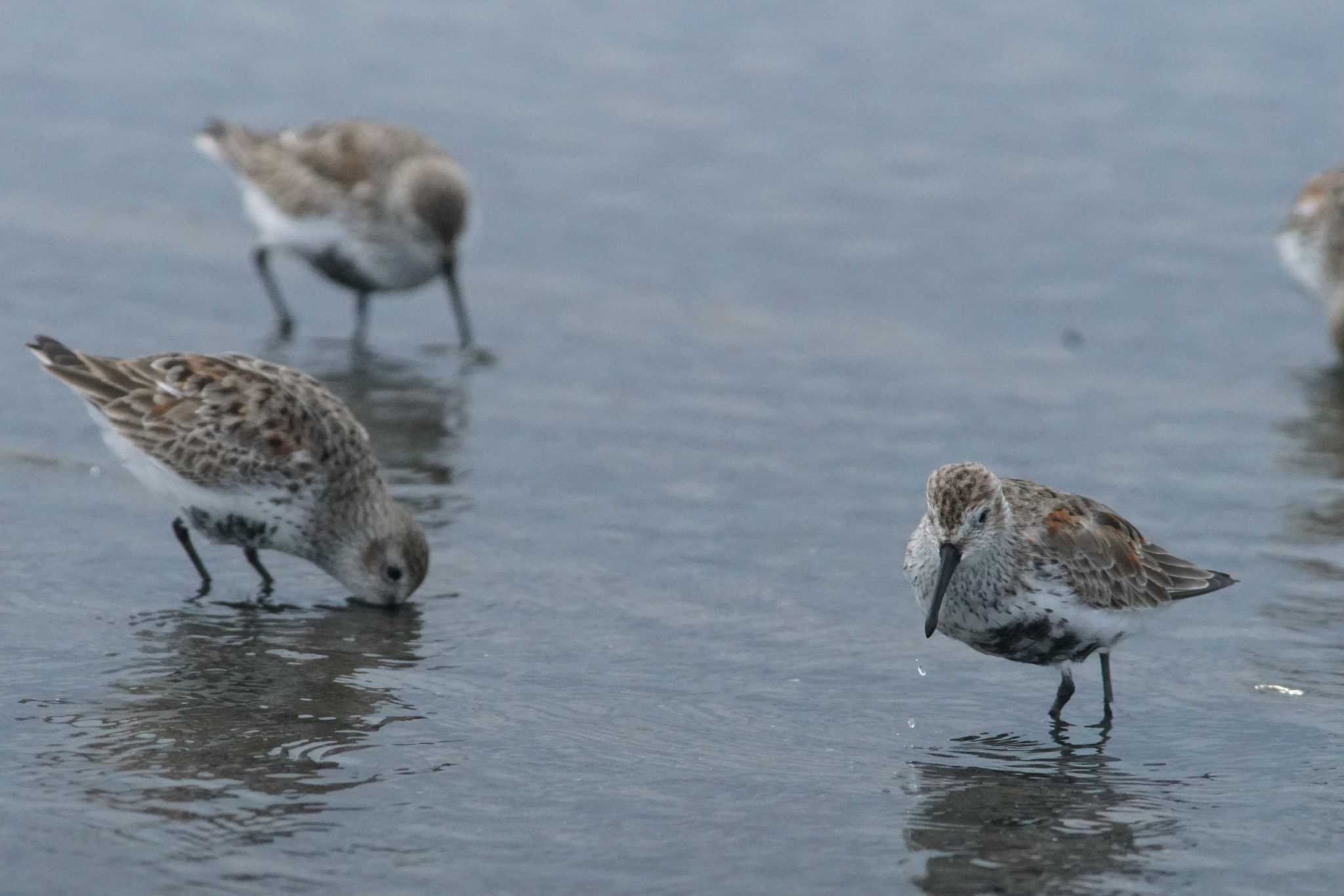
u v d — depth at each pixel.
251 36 27.09
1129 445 15.20
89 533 12.40
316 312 19.38
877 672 10.58
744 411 15.90
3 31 26.97
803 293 19.22
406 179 18.78
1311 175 22.03
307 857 7.73
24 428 14.48
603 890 7.54
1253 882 7.83
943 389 16.62
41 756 8.67
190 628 10.85
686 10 28.12
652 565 12.29
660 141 23.48
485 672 10.31
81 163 22.77
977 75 25.61
